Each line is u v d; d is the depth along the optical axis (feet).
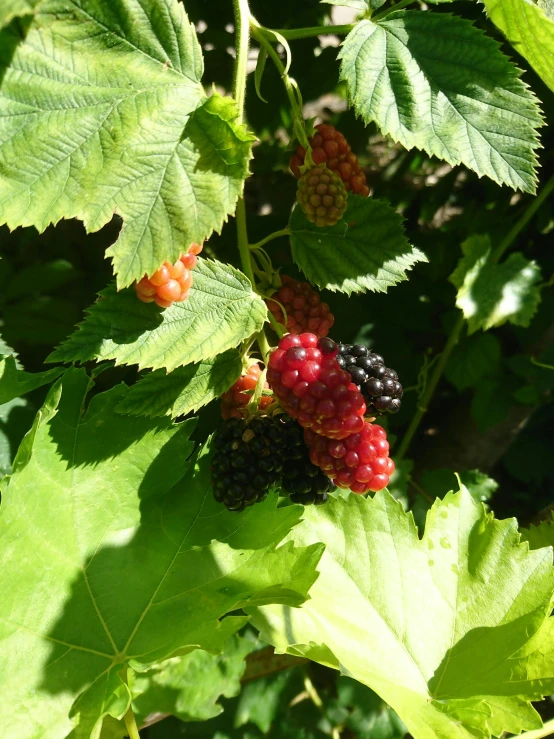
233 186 0.48
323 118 1.12
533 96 0.58
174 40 0.49
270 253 0.97
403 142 0.57
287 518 0.61
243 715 0.81
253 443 0.55
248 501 0.56
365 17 0.64
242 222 0.62
